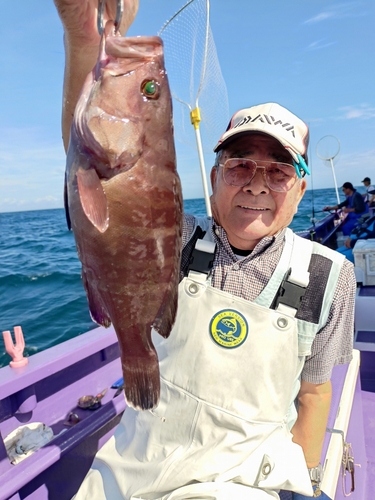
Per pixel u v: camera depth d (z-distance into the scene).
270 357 1.53
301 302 1.58
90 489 1.67
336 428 2.10
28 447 2.04
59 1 1.15
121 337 1.25
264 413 1.54
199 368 1.53
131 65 1.18
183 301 1.59
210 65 2.45
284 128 1.57
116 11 1.17
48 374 2.15
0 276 11.36
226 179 1.61
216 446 1.51
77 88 1.35
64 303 8.64
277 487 1.51
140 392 1.26
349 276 1.67
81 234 1.17
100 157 1.15
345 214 8.07
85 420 2.08
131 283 1.20
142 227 1.18
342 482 2.12
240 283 1.61
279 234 1.65
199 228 1.74
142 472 1.55
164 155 1.20
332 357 1.72
